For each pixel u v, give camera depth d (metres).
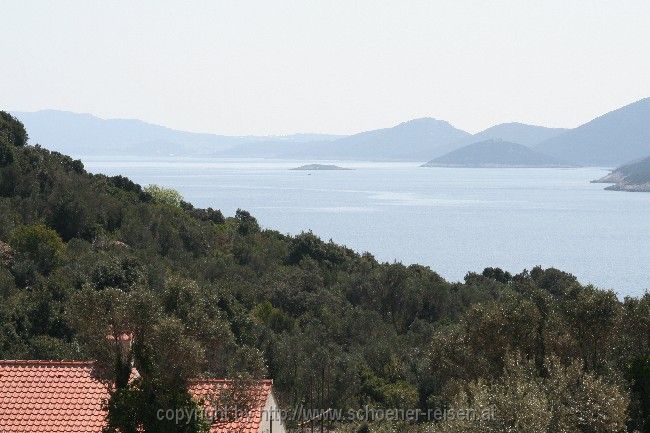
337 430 84.00
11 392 57.12
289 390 101.31
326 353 106.75
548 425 56.47
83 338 52.50
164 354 50.12
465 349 70.31
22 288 143.00
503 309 70.38
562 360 68.88
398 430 75.62
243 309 133.50
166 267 166.88
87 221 197.38
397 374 111.94
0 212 182.75
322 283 189.62
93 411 55.66
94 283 133.00
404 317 177.62
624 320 72.44
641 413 66.75
